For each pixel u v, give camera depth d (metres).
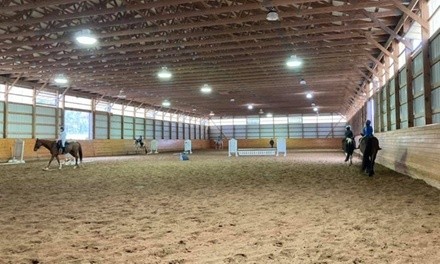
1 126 19.42
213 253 3.74
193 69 17.47
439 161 7.74
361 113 26.34
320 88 24.25
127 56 14.38
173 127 40.66
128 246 4.04
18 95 20.53
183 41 12.86
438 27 8.66
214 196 7.44
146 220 5.33
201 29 12.05
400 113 13.02
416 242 3.97
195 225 4.98
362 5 9.12
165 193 7.93
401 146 11.34
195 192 8.02
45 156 21.84
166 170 13.53
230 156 24.33
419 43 10.48
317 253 3.64
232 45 13.26
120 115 30.55
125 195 7.71
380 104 16.61
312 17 11.27
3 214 5.86
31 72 18.03
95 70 17.23
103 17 11.09
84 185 9.42
